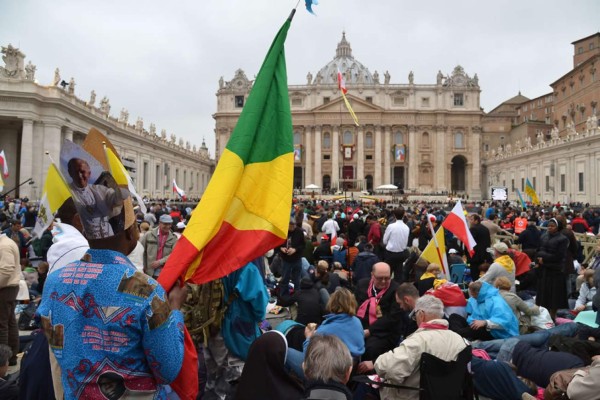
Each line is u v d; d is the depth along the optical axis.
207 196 5.29
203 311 5.88
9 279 7.46
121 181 4.14
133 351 2.91
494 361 7.13
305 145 101.50
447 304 9.16
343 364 4.21
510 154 79.56
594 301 8.60
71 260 5.43
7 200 30.14
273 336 4.89
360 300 9.59
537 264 11.93
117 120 55.12
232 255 5.26
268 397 4.67
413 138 99.31
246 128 5.62
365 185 99.50
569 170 56.12
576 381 5.30
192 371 3.50
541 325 9.42
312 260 16.62
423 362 5.17
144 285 2.94
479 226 14.40
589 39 77.00
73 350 2.84
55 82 42.19
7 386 5.93
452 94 99.81
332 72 130.12
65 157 2.91
